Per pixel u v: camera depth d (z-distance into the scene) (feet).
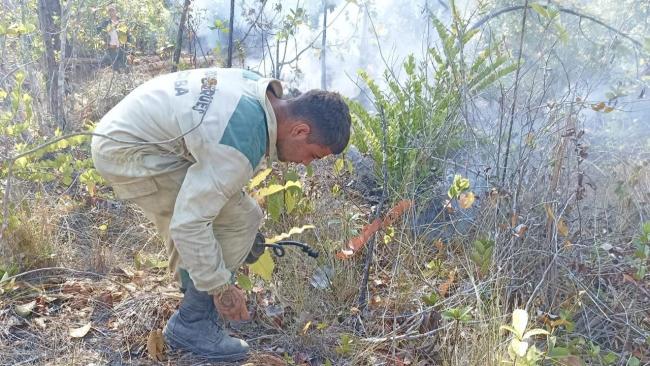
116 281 9.94
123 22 19.60
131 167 7.29
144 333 8.73
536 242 9.52
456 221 11.13
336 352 8.62
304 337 8.73
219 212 7.59
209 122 6.71
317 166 13.58
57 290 9.58
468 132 11.98
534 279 9.29
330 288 9.76
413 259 10.48
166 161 7.30
